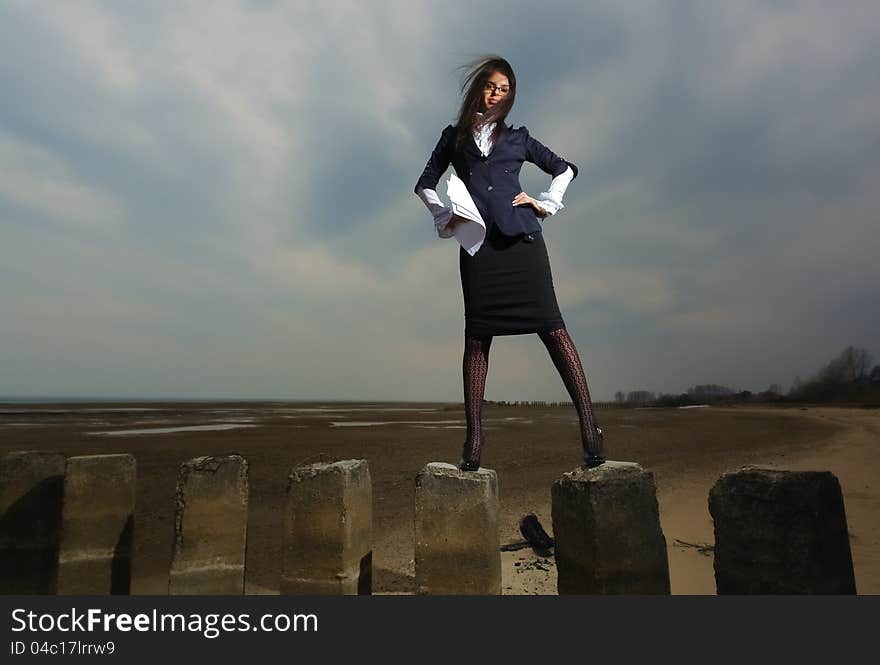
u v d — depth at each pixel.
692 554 4.61
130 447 11.55
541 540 5.05
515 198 2.46
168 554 4.61
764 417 30.58
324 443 13.32
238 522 2.59
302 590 2.34
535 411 45.12
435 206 2.61
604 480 2.00
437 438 15.42
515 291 2.39
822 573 1.84
